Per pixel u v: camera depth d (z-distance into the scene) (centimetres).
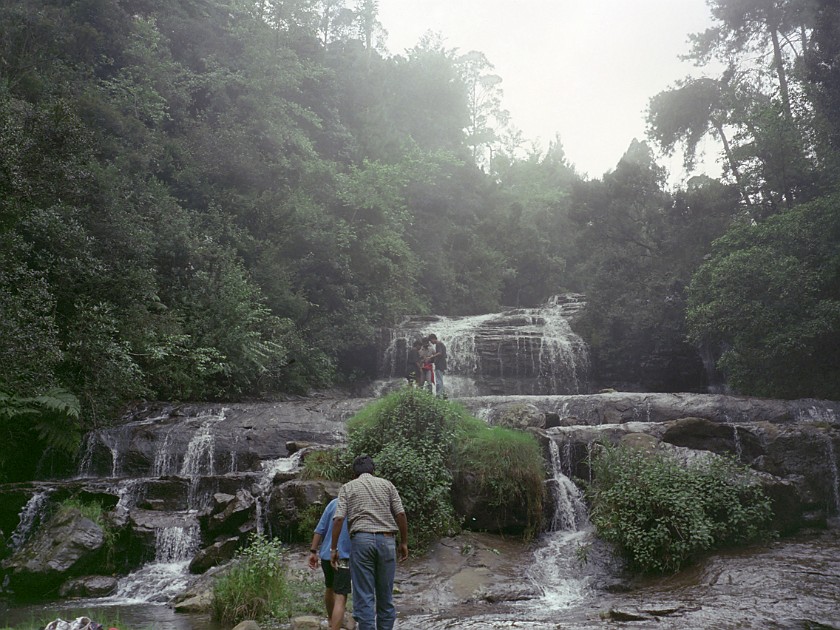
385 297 2536
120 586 914
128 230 1555
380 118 3484
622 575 884
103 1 2366
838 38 1923
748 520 945
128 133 2069
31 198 1260
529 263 4059
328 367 2158
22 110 1371
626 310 2373
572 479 1159
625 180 2548
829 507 1118
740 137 2092
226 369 1650
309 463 1077
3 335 1061
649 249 2522
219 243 2036
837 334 1627
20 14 2006
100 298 1436
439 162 3625
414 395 1118
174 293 1716
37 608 820
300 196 2386
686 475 967
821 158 1934
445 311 3309
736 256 1734
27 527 1023
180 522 1016
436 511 980
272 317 1925
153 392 1475
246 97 2633
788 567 825
